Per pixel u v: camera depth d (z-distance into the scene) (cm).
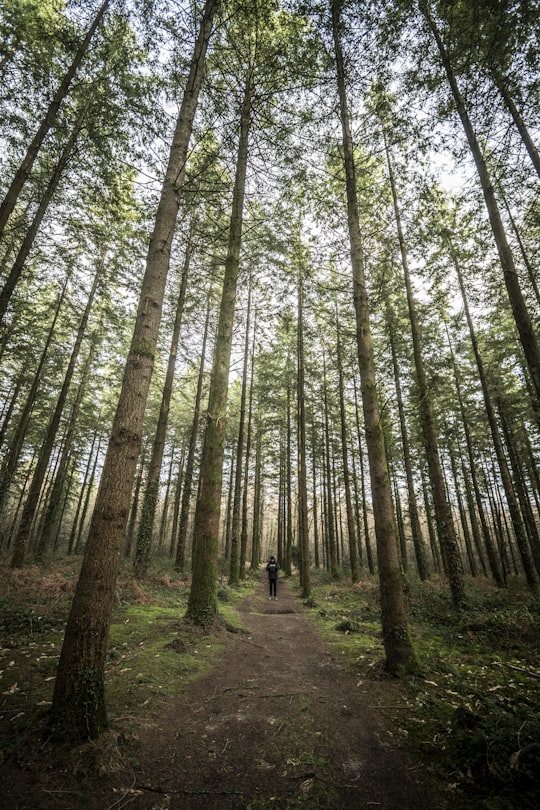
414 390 1416
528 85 620
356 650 621
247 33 728
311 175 858
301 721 367
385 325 1555
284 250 1045
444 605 951
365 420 604
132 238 1234
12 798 234
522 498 1783
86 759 277
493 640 634
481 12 566
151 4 545
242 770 285
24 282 1385
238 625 791
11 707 339
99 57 854
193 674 483
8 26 810
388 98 720
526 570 1284
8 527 2761
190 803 245
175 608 923
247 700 417
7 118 848
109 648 551
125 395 388
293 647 661
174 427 2798
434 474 1033
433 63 670
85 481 2830
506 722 315
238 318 1449
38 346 1745
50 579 1020
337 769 287
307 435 2656
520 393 1608
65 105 881
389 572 532
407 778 273
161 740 322
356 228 677
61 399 1455
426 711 380
